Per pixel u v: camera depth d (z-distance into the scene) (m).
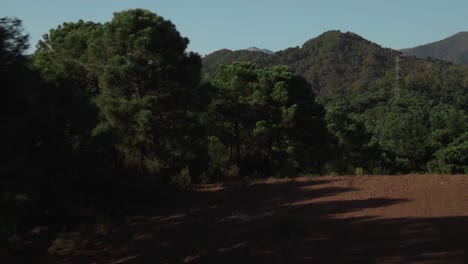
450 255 6.50
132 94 18.17
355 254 7.20
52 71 14.14
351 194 11.07
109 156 13.89
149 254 9.72
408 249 7.01
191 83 18.88
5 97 7.48
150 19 17.95
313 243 8.05
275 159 25.09
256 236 9.09
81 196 11.71
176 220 11.81
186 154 18.61
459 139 37.03
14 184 8.20
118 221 12.75
